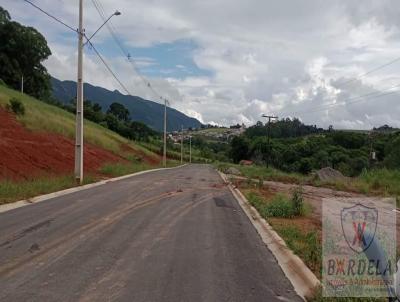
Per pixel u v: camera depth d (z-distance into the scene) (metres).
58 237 10.13
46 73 95.19
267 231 11.95
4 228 11.12
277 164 79.81
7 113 36.84
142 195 20.02
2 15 86.56
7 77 85.56
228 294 6.53
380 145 72.00
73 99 112.12
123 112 139.25
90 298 6.15
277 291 6.77
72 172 31.11
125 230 11.26
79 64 25.73
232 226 12.76
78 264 7.90
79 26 25.80
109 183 27.34
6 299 6.04
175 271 7.66
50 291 6.41
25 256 8.36
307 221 14.05
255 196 20.27
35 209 14.65
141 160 62.44
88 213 13.94
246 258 8.85
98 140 56.28
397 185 30.42
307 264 8.12
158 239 10.29
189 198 19.77
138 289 6.61
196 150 166.50
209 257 8.77
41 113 46.69
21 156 27.83
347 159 68.19
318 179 40.72
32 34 89.00
